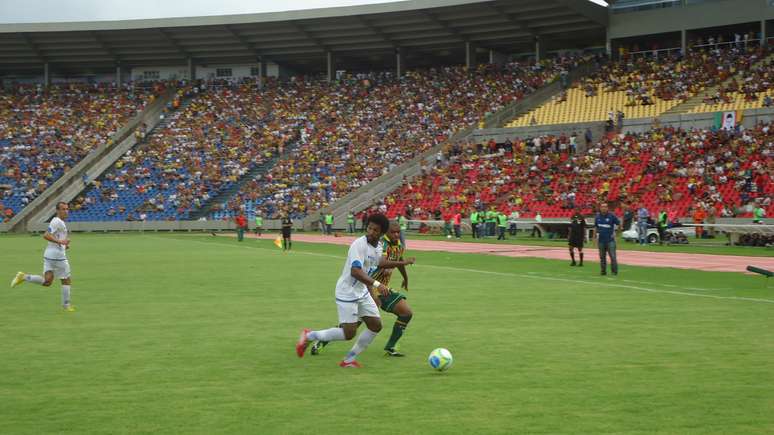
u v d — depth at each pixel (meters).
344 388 8.41
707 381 8.66
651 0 65.31
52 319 13.82
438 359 9.12
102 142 71.69
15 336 11.95
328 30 74.12
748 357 10.02
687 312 14.34
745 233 37.09
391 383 8.64
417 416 7.25
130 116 76.06
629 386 8.43
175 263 27.98
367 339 9.56
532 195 53.03
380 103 72.19
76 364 9.75
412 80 74.56
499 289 18.56
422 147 64.25
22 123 74.94
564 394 8.09
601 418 7.17
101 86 82.44
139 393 8.20
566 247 37.56
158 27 75.06
